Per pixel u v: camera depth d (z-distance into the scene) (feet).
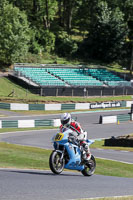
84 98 284.41
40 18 444.14
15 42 317.83
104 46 428.97
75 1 480.64
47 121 193.67
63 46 425.28
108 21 426.92
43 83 286.66
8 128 178.91
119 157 104.68
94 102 275.80
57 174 47.26
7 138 145.79
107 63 431.84
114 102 274.77
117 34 423.64
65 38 434.71
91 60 425.69
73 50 424.05
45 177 43.45
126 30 441.27
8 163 72.74
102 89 305.12
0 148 105.19
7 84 278.05
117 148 131.44
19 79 286.05
